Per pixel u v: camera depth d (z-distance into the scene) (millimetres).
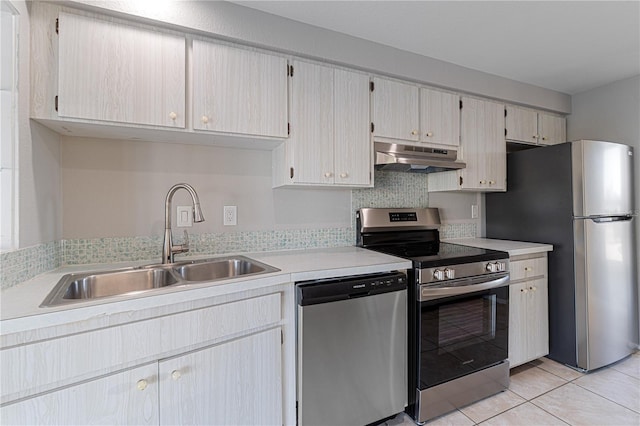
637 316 2457
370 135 2014
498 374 1974
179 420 1151
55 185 1473
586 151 2199
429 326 1729
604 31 1894
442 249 2143
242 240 1958
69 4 1285
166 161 1772
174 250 1664
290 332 1438
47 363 926
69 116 1286
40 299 1014
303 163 1805
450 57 2203
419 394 1699
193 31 1509
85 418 987
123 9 1354
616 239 2311
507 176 2668
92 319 995
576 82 2656
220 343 1244
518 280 2193
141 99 1413
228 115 1595
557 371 2256
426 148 2191
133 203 1694
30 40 1239
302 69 1800
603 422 1703
